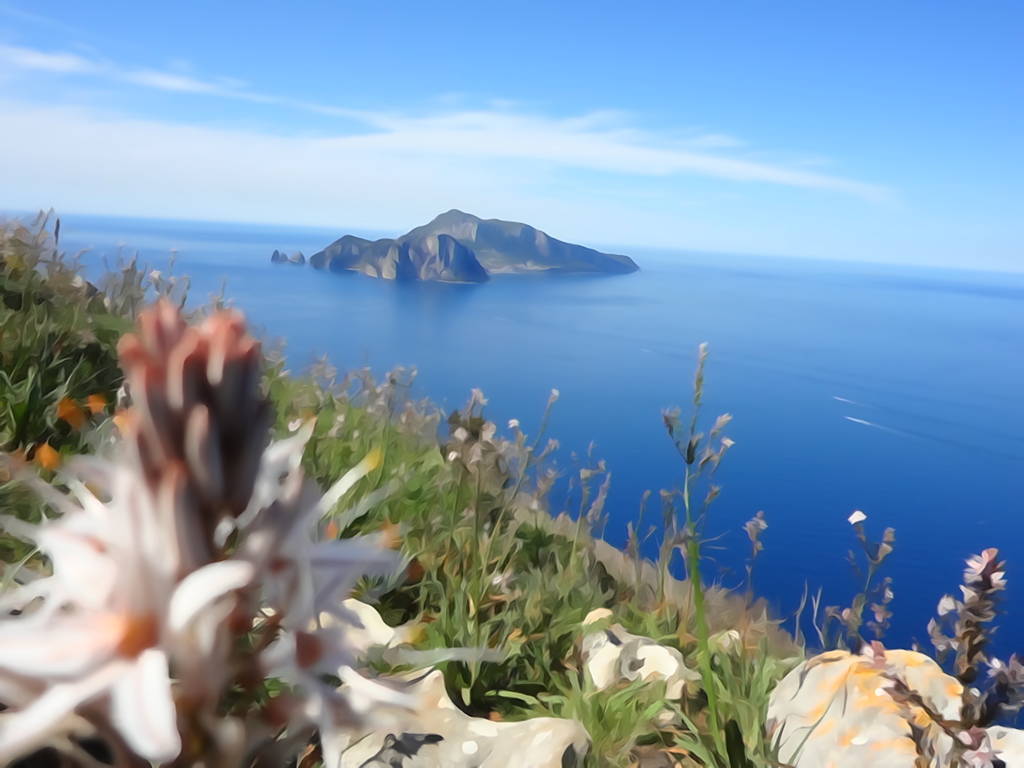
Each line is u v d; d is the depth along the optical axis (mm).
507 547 5223
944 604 2664
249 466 1389
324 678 2838
